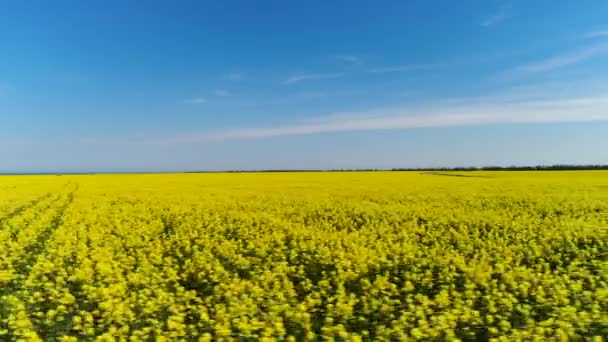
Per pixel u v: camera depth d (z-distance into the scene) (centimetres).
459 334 662
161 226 1510
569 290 799
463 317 673
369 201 2169
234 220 1638
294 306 760
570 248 1159
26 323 657
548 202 2042
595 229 1346
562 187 2914
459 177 4569
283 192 2708
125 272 972
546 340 604
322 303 794
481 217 1631
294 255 1086
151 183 3825
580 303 738
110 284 839
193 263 1014
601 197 2228
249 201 2186
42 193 2744
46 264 959
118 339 636
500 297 768
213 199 2300
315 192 2691
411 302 767
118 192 2777
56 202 2248
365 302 757
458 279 941
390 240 1232
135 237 1295
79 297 838
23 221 1597
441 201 2161
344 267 984
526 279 888
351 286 893
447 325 642
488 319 673
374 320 721
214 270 964
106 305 721
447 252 1114
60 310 731
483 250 1118
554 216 1684
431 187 3045
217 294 813
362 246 1145
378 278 868
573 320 658
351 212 1798
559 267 975
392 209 1858
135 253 1136
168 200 2264
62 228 1404
